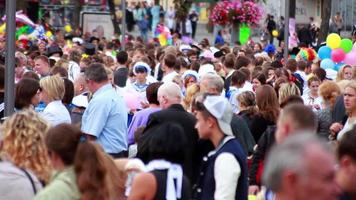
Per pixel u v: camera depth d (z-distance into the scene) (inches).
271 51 2404.0
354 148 489.1
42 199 546.6
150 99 978.7
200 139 748.6
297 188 402.9
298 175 402.0
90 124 937.5
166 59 1364.4
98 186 546.0
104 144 941.8
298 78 1494.8
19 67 1294.3
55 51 1841.8
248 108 938.1
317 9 3914.9
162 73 1641.2
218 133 671.8
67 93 995.3
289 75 1371.8
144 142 735.7
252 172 791.7
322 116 951.0
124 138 954.1
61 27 3452.3
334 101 960.3
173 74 1301.7
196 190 685.3
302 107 603.2
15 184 603.8
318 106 1181.7
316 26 3341.5
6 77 811.4
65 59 1561.3
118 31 3294.8
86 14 3110.2
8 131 623.5
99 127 936.9
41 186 613.0
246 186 669.9
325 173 401.7
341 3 3189.0
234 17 3009.4
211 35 3924.7
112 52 2284.7
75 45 2196.1
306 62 1658.5
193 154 768.9
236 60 1477.6
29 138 619.8
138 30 3944.4
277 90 1202.6
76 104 1054.4
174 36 2741.1
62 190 547.8
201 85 948.6
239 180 665.0
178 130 621.6
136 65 1221.1
